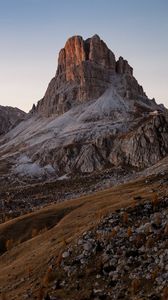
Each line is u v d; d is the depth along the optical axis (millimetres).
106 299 40188
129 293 39625
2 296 48938
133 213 53094
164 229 46531
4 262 65375
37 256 58188
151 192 75562
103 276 44094
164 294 36625
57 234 66750
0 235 87125
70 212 87500
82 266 47125
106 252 47188
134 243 46719
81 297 41750
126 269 43344
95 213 70312
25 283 50406
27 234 86312
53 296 43562
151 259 43031
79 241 51906
